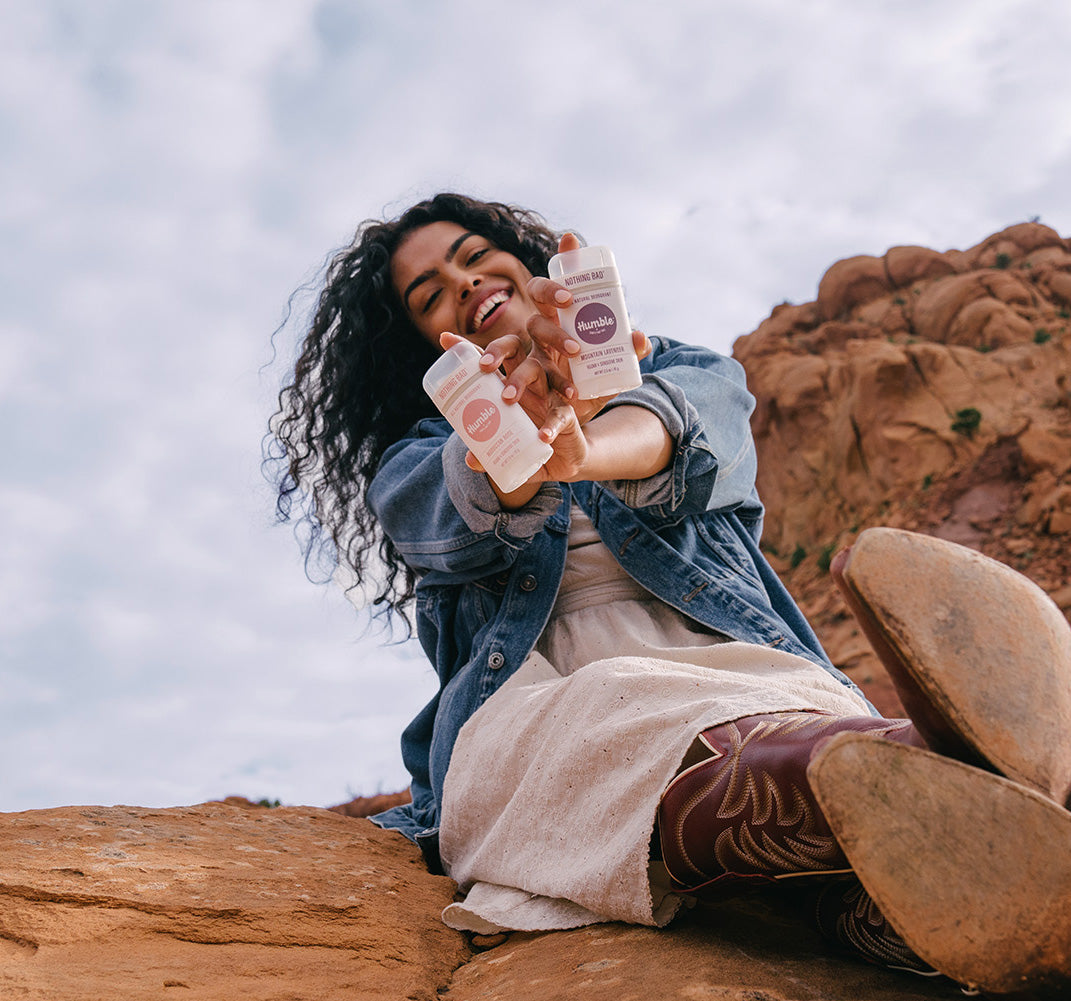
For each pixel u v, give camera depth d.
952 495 34.91
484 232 3.02
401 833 2.47
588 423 1.82
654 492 1.92
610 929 1.51
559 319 1.56
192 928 1.49
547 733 1.70
